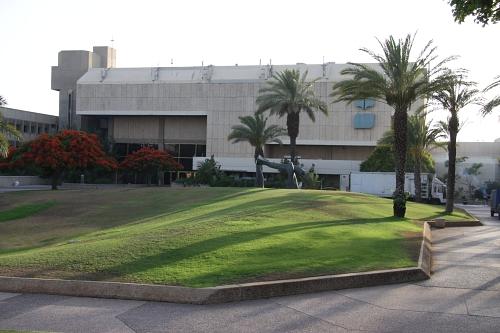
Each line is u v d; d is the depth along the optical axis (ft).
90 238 62.69
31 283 30.81
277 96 164.04
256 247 39.75
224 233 45.57
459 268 42.70
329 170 261.65
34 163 155.63
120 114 304.91
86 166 161.27
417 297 31.04
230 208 75.82
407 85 87.45
